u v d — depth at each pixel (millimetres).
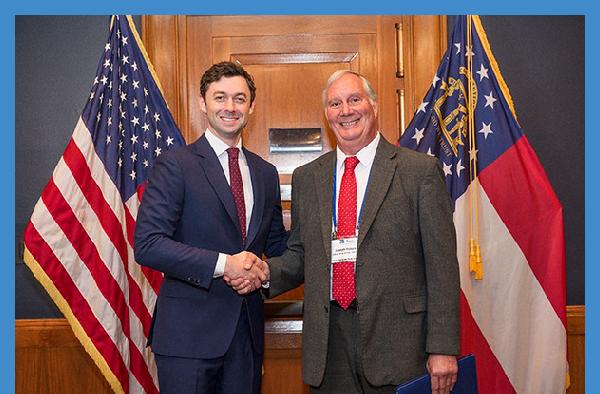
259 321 2469
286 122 3186
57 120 3094
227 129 2391
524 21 3113
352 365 2258
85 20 3104
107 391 3078
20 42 3088
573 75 3113
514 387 2924
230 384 2369
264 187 2498
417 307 2242
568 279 3113
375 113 2416
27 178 3084
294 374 3146
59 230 2809
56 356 3064
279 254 2664
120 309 2871
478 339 2951
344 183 2367
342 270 2268
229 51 3180
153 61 3115
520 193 2934
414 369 2213
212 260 2252
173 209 2328
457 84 2988
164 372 2330
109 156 2910
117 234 2885
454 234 2287
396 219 2250
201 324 2314
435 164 2307
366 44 3174
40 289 3074
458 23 3014
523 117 3115
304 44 3180
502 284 2938
